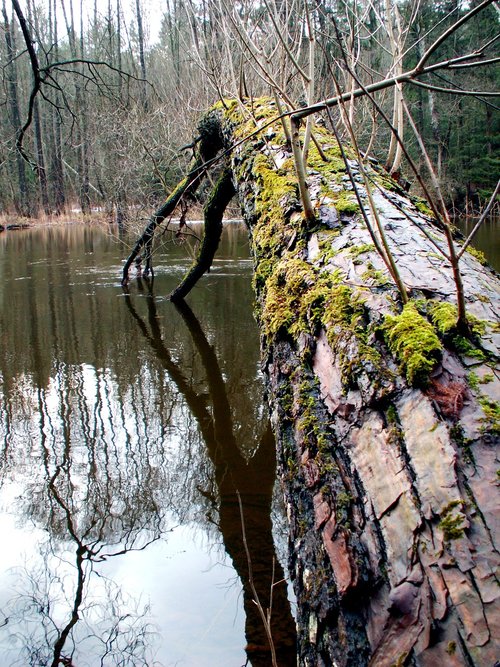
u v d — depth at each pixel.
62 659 1.90
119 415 4.00
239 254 11.73
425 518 0.95
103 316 6.71
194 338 5.75
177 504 2.91
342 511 1.11
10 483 3.14
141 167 11.39
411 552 0.94
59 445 3.59
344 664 0.95
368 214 1.88
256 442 3.60
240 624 2.02
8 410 4.12
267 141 3.08
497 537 0.87
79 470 3.27
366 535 1.04
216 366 4.94
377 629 0.92
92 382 4.63
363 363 1.26
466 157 20.88
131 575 2.35
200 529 2.68
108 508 2.88
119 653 1.90
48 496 3.01
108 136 14.76
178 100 11.12
